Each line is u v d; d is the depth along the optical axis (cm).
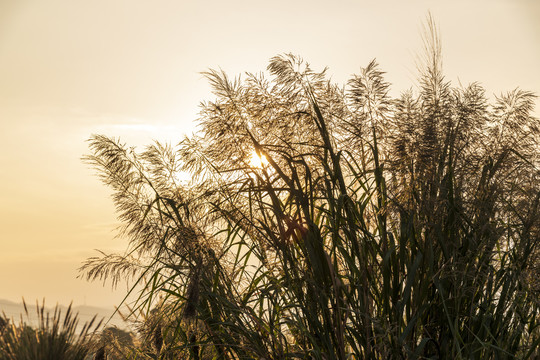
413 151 361
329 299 342
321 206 377
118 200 398
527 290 345
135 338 412
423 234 363
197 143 399
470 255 343
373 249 352
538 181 366
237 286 381
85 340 331
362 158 394
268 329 348
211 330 373
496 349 337
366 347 338
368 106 387
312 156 391
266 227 345
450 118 375
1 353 295
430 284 351
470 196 364
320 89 390
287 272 338
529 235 352
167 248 374
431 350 352
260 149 352
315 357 333
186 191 406
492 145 391
